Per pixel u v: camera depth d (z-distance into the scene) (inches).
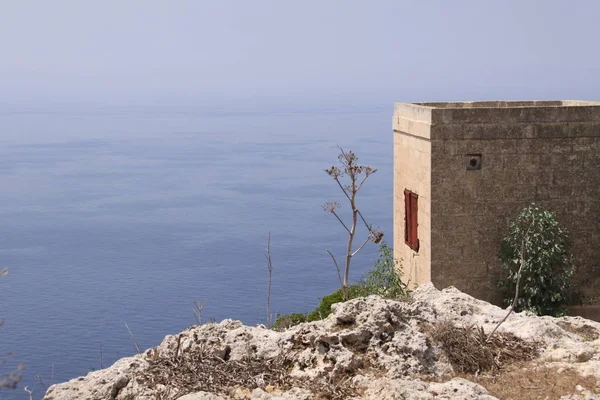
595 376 312.7
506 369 331.3
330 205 863.1
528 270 798.5
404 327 341.4
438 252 807.7
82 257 7071.9
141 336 4293.8
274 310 4785.9
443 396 284.5
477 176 804.0
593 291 823.1
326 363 324.8
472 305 400.8
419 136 834.8
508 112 800.3
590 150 812.6
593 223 820.0
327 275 5925.2
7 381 230.2
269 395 297.0
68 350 3969.0
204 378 318.0
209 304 5059.1
